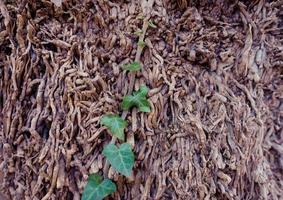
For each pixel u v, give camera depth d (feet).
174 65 1.05
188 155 0.98
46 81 1.01
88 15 1.04
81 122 0.96
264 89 1.14
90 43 1.03
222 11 1.11
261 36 1.11
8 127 1.00
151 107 0.98
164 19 1.04
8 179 1.00
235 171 1.01
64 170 0.95
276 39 1.13
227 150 1.01
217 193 0.99
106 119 0.95
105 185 0.92
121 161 0.91
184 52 1.05
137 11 1.03
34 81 1.01
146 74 1.02
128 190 0.97
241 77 1.10
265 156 1.12
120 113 0.99
